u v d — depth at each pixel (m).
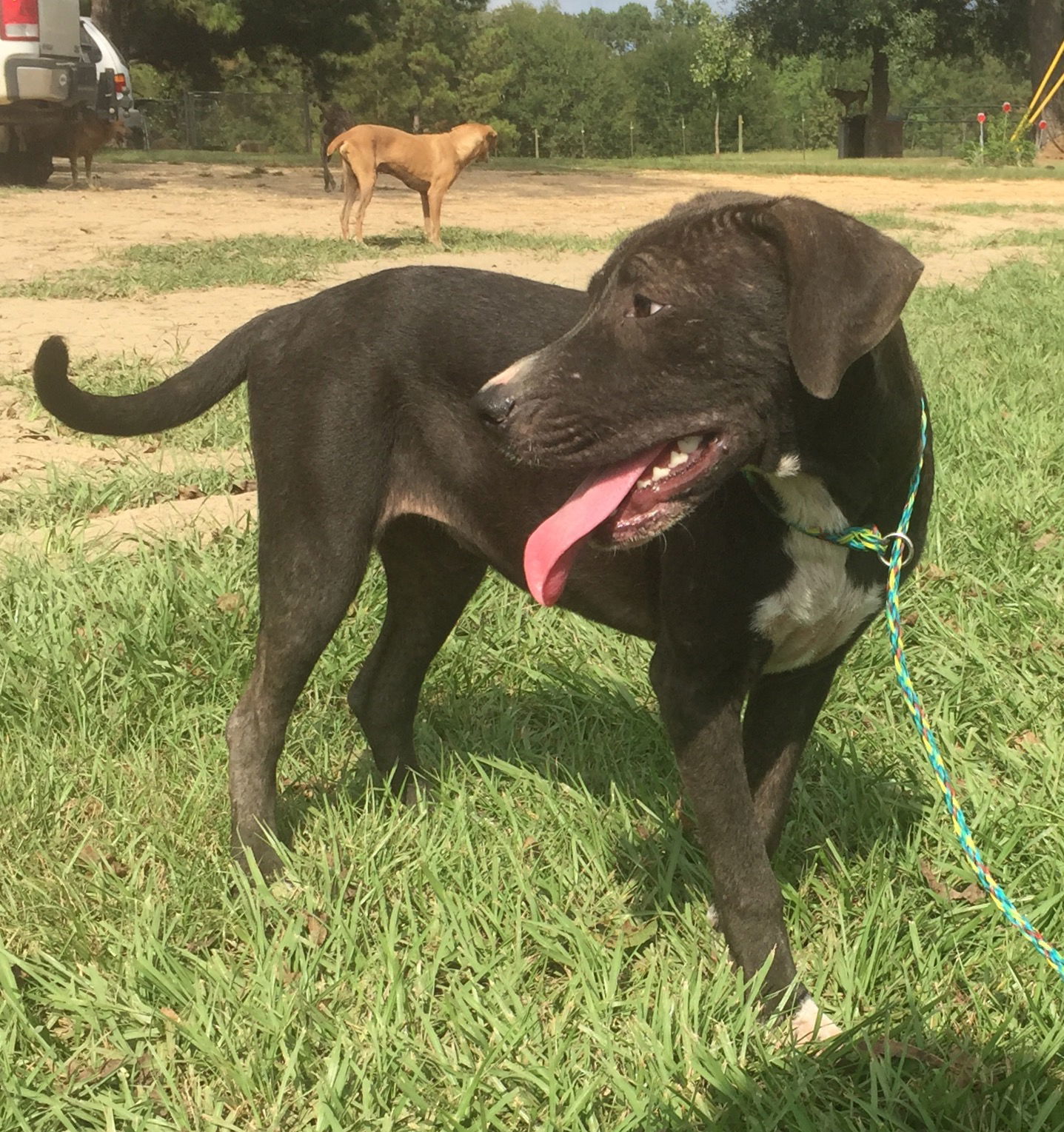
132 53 13.22
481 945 1.05
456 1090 0.92
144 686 1.46
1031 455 2.20
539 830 1.22
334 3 12.84
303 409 1.16
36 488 2.04
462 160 5.12
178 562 1.75
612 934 1.10
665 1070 0.91
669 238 0.94
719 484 0.94
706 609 0.98
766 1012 1.00
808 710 1.08
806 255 0.86
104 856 1.16
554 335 1.12
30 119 5.88
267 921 1.10
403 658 1.33
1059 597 1.67
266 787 1.21
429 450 1.17
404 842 1.20
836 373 0.84
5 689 1.42
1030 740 1.37
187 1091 0.93
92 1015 0.97
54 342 1.17
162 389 1.22
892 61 15.06
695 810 1.00
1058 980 1.02
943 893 1.13
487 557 1.19
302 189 7.63
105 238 4.96
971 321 3.53
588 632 1.61
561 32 28.73
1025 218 6.80
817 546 0.97
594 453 0.94
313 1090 0.92
